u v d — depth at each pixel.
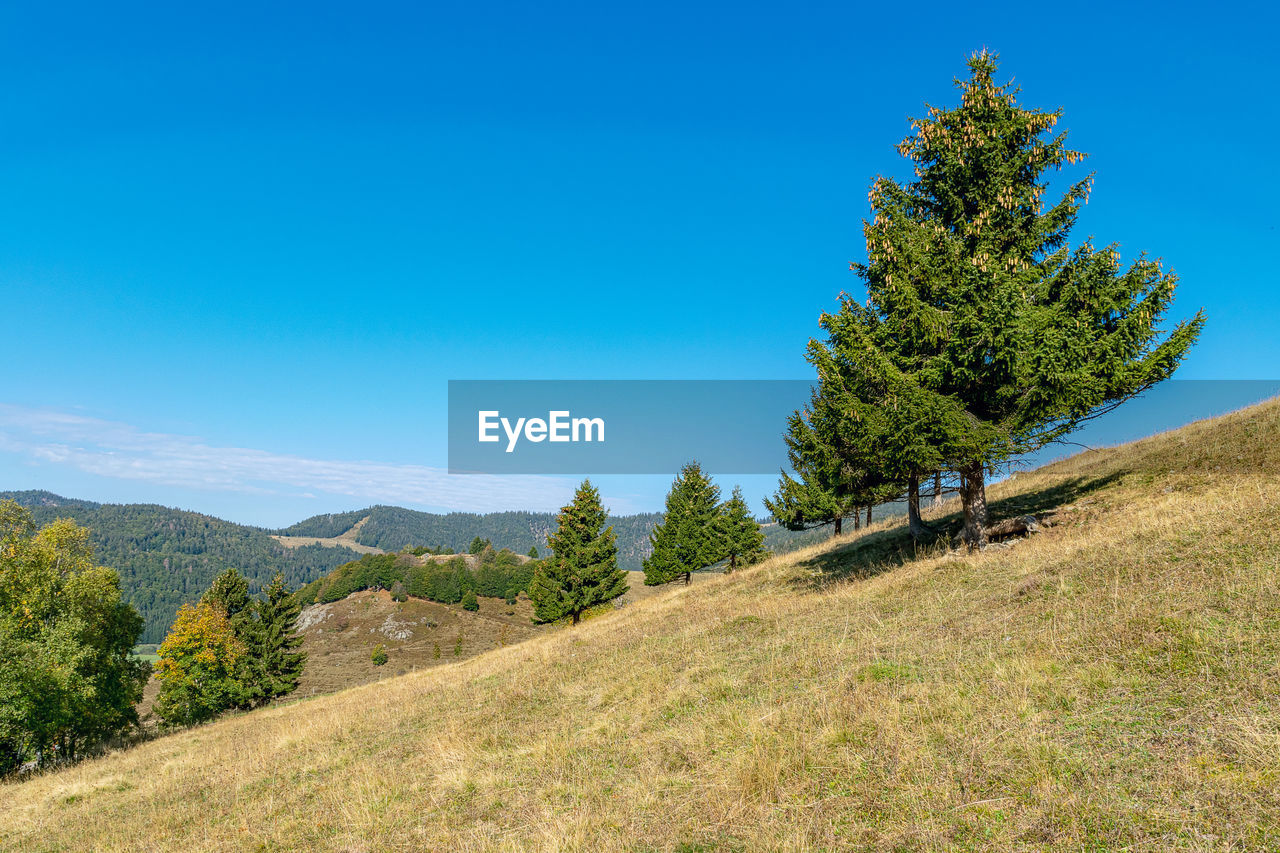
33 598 30.58
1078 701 6.74
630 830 6.64
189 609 48.75
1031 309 14.38
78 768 20.36
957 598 12.45
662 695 11.47
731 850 5.84
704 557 46.59
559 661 18.00
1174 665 6.85
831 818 5.93
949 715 7.30
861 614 13.57
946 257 15.66
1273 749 5.09
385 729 14.71
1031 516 16.72
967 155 16.36
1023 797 5.42
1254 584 8.13
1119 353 14.26
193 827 10.20
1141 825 4.68
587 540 47.16
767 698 9.68
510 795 8.51
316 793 10.68
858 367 15.73
